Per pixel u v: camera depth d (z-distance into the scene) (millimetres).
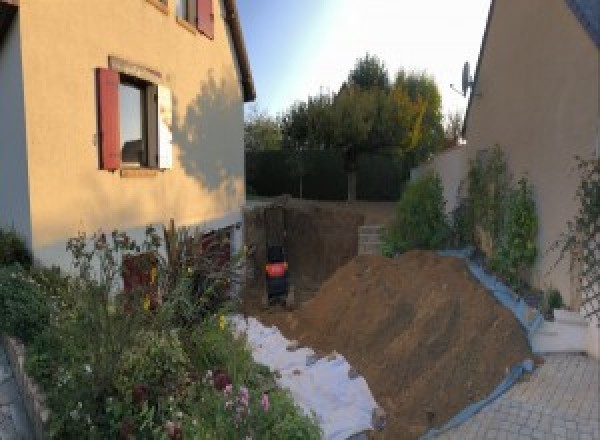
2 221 7055
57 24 6559
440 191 12312
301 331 9188
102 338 3719
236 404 3518
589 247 6258
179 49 10469
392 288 8891
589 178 6270
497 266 8914
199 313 5938
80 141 7090
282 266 14258
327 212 18062
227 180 13648
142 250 6891
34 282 5316
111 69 7766
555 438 4715
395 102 22266
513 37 9133
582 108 6512
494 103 10219
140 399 3506
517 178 8867
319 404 5988
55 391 3635
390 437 5316
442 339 6758
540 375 5844
